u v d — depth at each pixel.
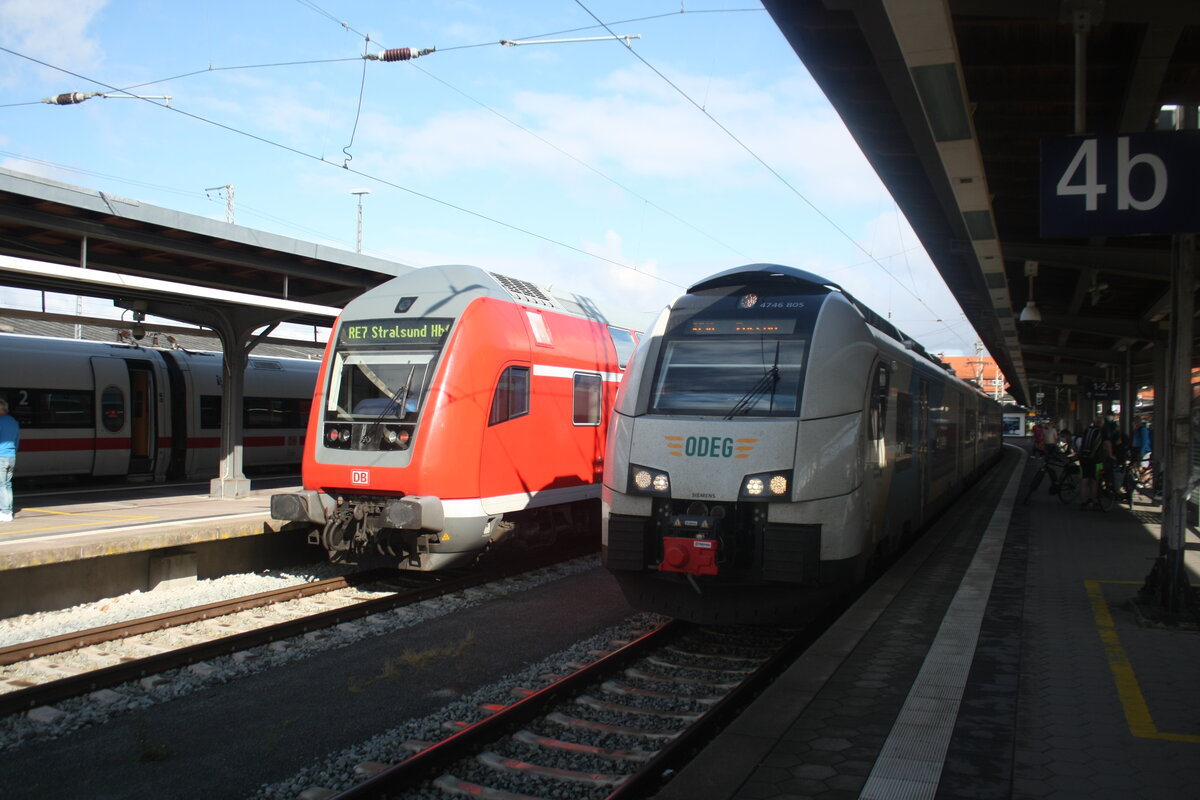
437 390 9.86
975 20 8.12
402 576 11.17
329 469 10.16
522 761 5.21
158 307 13.81
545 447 11.38
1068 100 9.71
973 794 4.04
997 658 6.25
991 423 30.14
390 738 5.57
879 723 4.96
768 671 6.71
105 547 9.41
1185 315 7.55
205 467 20.05
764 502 7.23
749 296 8.38
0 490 11.15
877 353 8.38
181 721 5.95
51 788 4.92
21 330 25.52
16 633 8.24
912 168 12.00
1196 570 9.88
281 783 4.95
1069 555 10.83
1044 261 14.36
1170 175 6.62
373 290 11.02
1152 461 20.17
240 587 10.41
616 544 7.49
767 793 4.07
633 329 14.70
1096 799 4.00
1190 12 6.64
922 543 11.80
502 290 11.05
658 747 5.43
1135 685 5.65
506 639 7.99
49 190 10.93
